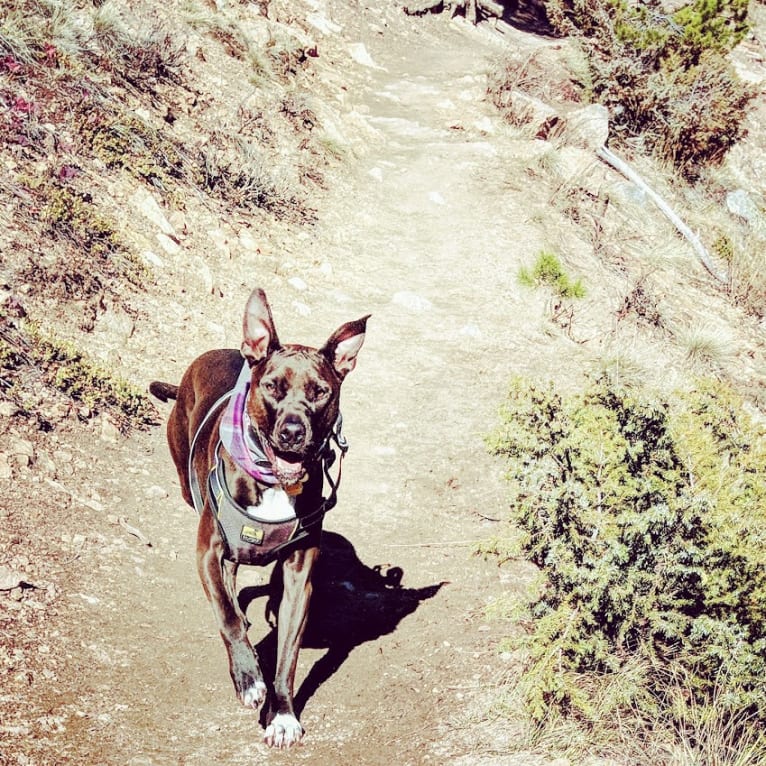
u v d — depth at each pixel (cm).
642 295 625
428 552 346
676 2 1003
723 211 860
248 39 744
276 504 253
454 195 698
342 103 803
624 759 250
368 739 260
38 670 257
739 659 263
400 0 1164
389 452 403
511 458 298
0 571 276
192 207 521
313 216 612
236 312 470
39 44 507
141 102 561
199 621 292
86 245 423
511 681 274
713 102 895
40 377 352
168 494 340
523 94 873
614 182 788
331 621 305
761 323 687
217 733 256
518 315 558
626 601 271
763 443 316
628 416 299
